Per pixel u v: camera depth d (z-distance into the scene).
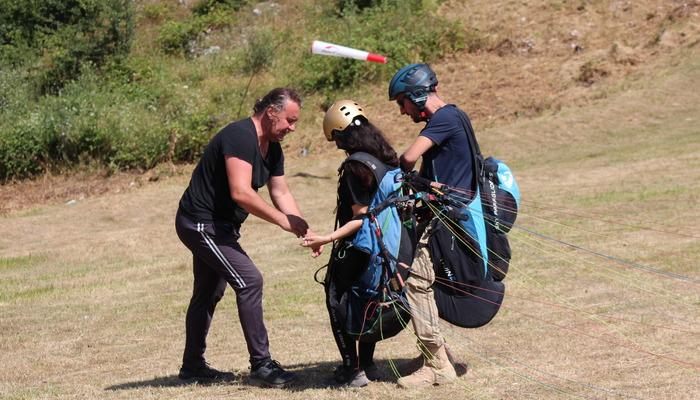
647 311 25.38
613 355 21.27
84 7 91.00
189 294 33.84
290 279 34.78
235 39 95.50
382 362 21.73
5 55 90.69
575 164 57.66
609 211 41.75
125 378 21.83
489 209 19.12
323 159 70.19
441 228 18.83
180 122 75.31
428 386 19.28
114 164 71.75
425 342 19.25
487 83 80.88
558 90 77.50
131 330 28.14
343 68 83.69
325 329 26.27
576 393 18.42
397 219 18.62
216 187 19.23
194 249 19.53
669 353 21.25
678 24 83.31
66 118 73.50
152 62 90.31
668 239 35.19
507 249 19.47
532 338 23.22
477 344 22.84
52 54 90.00
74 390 20.66
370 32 89.31
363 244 18.50
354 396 18.78
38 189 69.94
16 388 21.27
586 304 26.64
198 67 89.69
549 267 31.92
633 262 31.78
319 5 99.88
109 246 46.62
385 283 18.55
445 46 87.25
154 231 50.22
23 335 28.09
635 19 86.19
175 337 26.84
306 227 18.81
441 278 19.06
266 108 19.30
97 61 88.19
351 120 19.05
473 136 19.38
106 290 35.69
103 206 60.19
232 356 23.58
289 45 92.44
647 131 65.38
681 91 72.19
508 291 28.84
